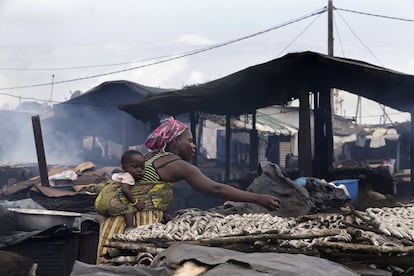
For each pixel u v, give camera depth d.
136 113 15.31
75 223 7.12
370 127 35.28
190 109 15.03
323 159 14.37
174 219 3.92
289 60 11.80
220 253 2.94
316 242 3.06
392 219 3.50
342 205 7.66
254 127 18.05
